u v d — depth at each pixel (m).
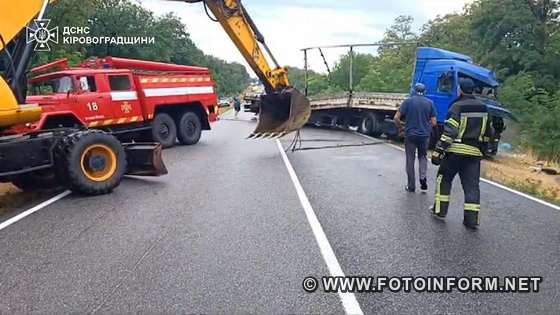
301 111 13.71
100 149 8.37
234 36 13.55
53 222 6.61
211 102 16.73
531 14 35.34
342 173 10.39
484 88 15.12
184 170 10.76
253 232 6.08
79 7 34.06
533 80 31.16
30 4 7.64
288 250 5.42
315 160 12.34
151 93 14.36
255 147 15.29
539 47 34.66
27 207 7.54
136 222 6.57
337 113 22.44
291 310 4.01
